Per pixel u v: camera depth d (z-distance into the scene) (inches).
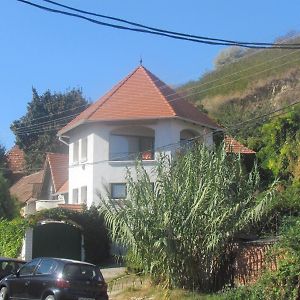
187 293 695.1
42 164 2228.1
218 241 699.4
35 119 2364.7
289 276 570.6
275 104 2102.6
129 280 801.6
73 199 1405.0
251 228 729.6
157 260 707.4
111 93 1396.4
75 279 646.5
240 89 2313.0
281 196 780.0
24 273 696.4
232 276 710.5
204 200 696.4
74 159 1434.5
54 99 2390.5
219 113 2223.2
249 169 1349.7
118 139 1334.9
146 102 1344.7
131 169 1289.4
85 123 1326.3
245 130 1640.0
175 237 697.6
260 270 661.3
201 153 739.4
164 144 1288.1
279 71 2267.5
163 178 730.8
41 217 1133.1
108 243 1177.4
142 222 707.4
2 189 1449.3
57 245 1139.9
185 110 1360.7
